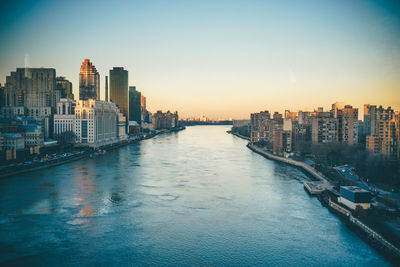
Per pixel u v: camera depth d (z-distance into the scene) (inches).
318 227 5561.0
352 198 6097.4
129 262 4419.3
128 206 6648.6
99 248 4793.3
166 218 5984.3
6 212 6186.0
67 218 5915.4
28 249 4734.3
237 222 5802.2
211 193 7731.3
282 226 5610.2
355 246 4847.4
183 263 4402.1
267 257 4552.2
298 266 4330.7
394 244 4606.3
